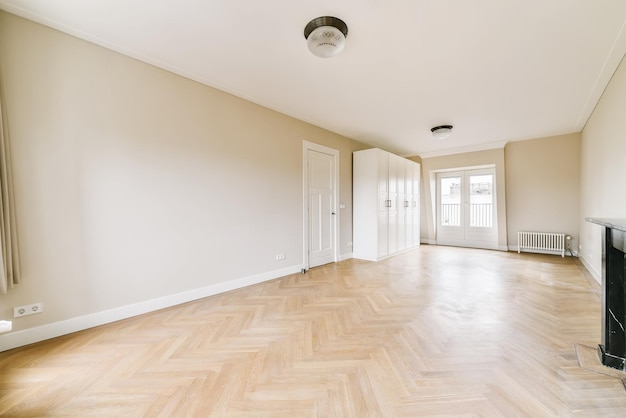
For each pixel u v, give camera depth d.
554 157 5.25
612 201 2.92
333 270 4.21
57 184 2.08
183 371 1.64
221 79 2.90
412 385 1.50
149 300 2.55
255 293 3.09
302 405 1.36
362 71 2.75
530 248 5.56
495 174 5.88
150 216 2.57
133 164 2.46
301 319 2.38
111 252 2.34
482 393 1.43
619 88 2.63
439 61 2.56
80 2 1.80
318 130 4.51
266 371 1.63
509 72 2.76
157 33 2.15
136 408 1.34
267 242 3.64
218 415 1.29
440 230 6.96
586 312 2.49
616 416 1.27
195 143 2.90
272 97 3.36
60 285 2.09
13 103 1.90
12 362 1.72
